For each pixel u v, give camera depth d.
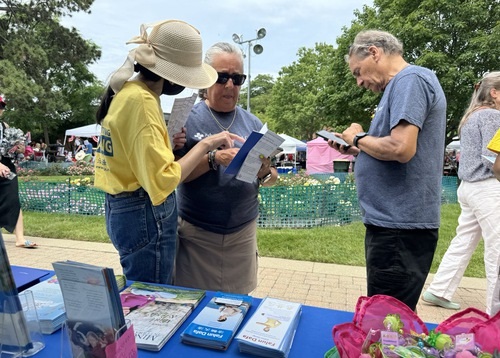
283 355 1.03
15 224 4.66
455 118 13.80
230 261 2.23
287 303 1.35
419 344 0.98
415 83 1.69
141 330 1.15
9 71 16.73
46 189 7.46
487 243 2.68
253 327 1.15
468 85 12.93
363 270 4.17
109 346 0.93
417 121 1.63
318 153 16.25
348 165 14.91
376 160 1.83
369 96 14.70
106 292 0.92
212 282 2.21
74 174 12.94
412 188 1.74
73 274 0.94
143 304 1.34
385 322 1.04
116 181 1.54
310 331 1.21
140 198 1.57
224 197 2.08
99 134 1.63
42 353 1.06
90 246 4.89
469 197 2.77
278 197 6.45
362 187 1.89
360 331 1.03
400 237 1.76
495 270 2.61
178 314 1.26
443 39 12.95
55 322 1.18
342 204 6.98
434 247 1.82
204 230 2.16
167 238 1.68
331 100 16.36
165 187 1.35
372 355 0.94
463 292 3.60
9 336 1.01
